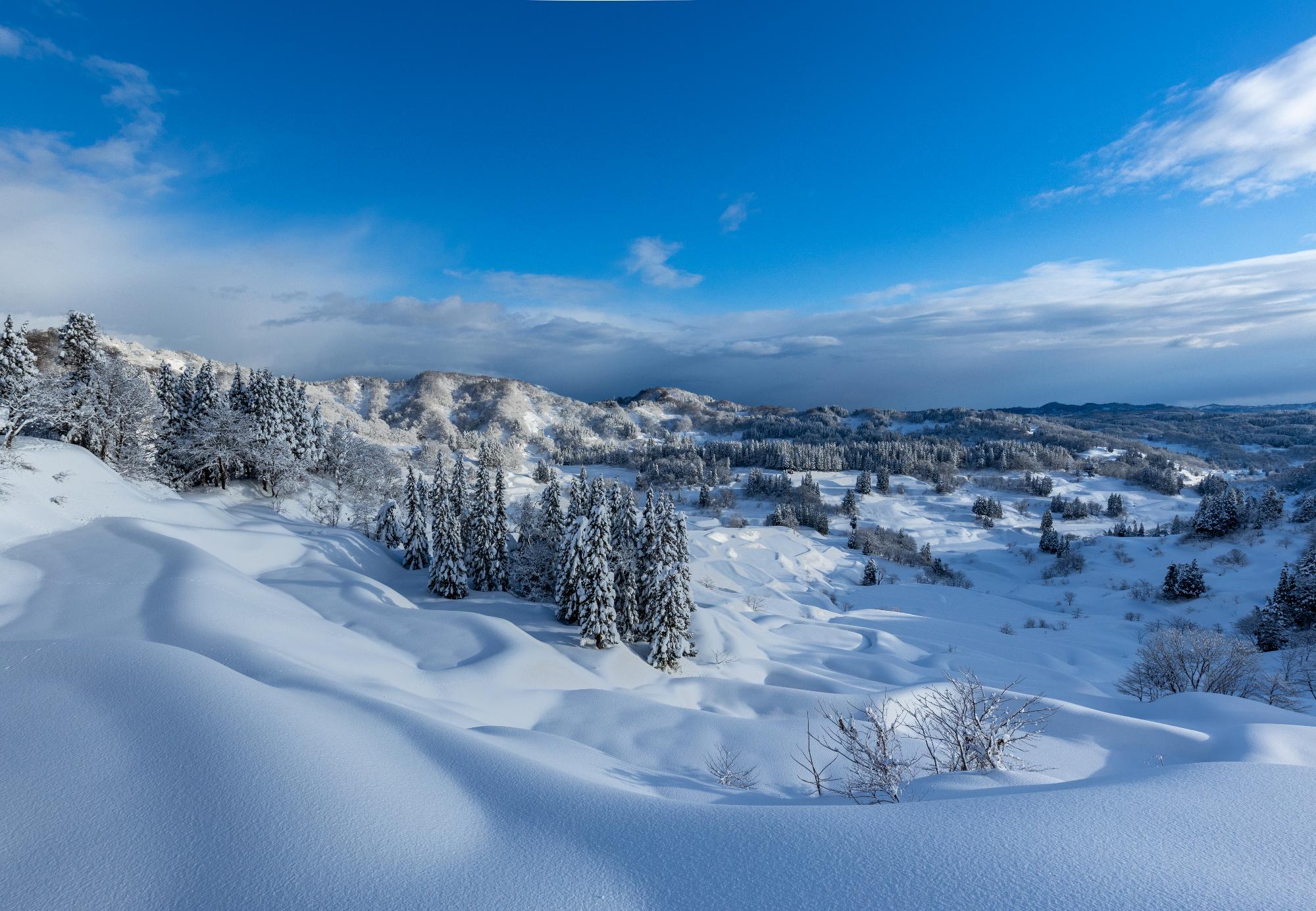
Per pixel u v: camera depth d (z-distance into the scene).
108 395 60.38
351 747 10.72
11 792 9.19
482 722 22.22
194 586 30.86
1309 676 40.62
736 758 21.73
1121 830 7.03
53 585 32.53
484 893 6.75
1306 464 195.88
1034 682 44.25
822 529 173.50
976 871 6.38
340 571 47.91
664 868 7.10
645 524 45.22
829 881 6.49
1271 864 6.18
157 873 7.39
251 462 75.81
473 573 56.88
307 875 7.19
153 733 10.71
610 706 27.67
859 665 49.81
